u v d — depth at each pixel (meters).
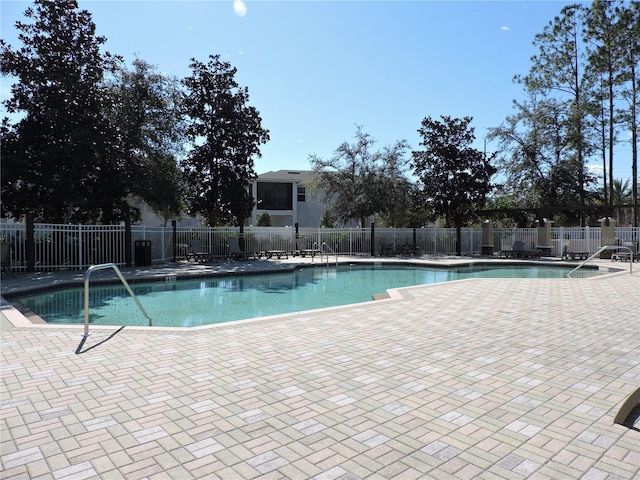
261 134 21.62
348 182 26.52
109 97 17.31
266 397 3.75
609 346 5.42
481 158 24.78
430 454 2.80
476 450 2.85
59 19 16.48
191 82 20.64
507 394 3.83
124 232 16.34
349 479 2.51
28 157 15.42
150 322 6.75
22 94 15.56
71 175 15.73
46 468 2.62
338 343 5.52
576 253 20.44
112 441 2.96
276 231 23.08
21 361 4.73
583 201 26.89
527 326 6.51
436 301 8.72
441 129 24.67
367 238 24.11
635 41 24.83
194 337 5.80
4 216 17.11
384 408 3.52
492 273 16.67
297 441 2.97
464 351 5.18
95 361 4.74
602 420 3.31
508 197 29.08
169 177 21.41
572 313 7.54
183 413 3.42
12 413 3.41
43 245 14.73
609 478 2.53
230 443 2.94
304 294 11.54
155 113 21.06
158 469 2.61
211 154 20.75
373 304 8.36
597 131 27.81
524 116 27.31
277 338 5.76
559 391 3.91
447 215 25.67
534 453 2.81
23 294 10.05
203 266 16.44
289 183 35.81
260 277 14.82
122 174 17.56
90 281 11.83
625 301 8.78
